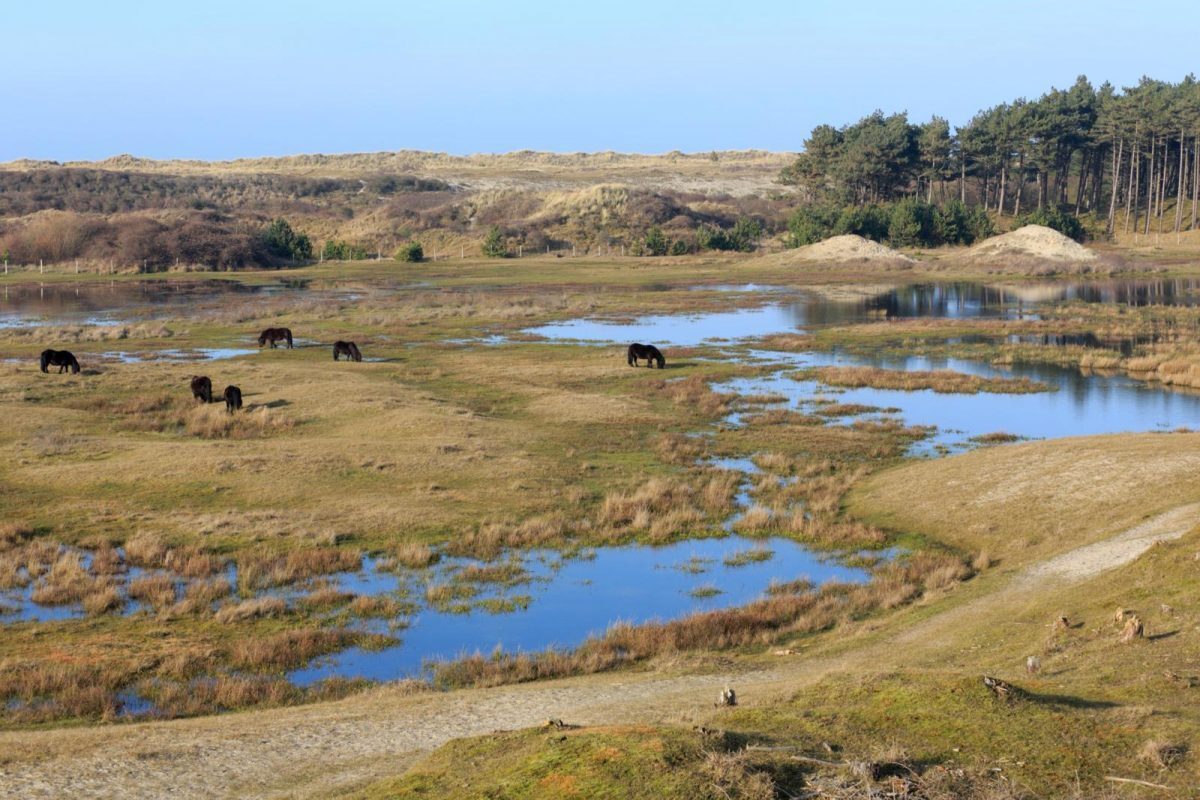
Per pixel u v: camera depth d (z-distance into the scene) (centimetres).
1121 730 1077
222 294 9594
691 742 1019
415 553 2469
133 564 2409
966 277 11144
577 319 7569
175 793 1173
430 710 1488
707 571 2423
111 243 12662
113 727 1477
